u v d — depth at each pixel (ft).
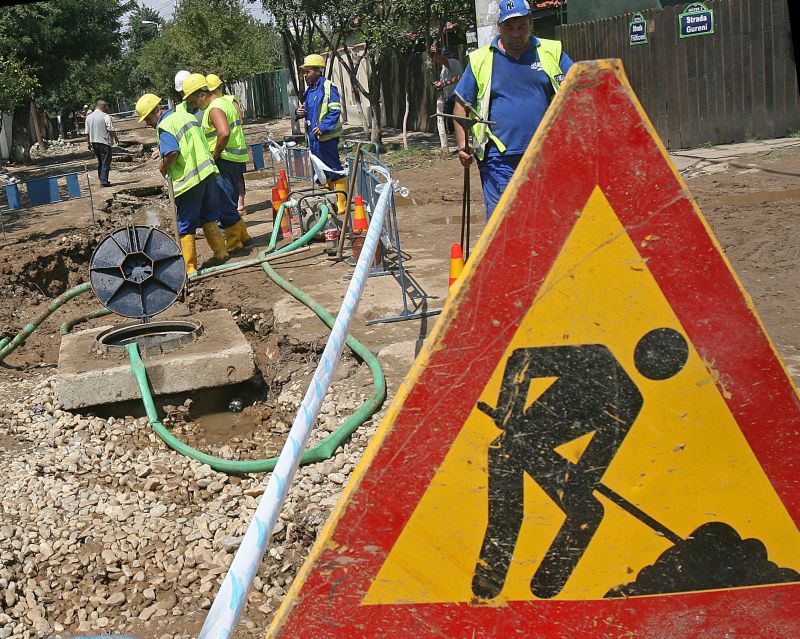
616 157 6.25
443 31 66.80
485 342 6.33
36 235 44.21
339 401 18.80
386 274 28.45
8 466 17.67
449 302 6.29
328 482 16.03
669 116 52.60
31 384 23.22
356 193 34.96
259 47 146.10
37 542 14.60
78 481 17.20
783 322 19.77
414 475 6.38
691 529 6.52
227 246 36.68
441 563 6.45
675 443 6.44
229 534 14.84
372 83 73.72
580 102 6.21
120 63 184.34
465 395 6.36
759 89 51.60
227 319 24.07
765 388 6.41
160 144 31.65
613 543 6.51
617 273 6.33
